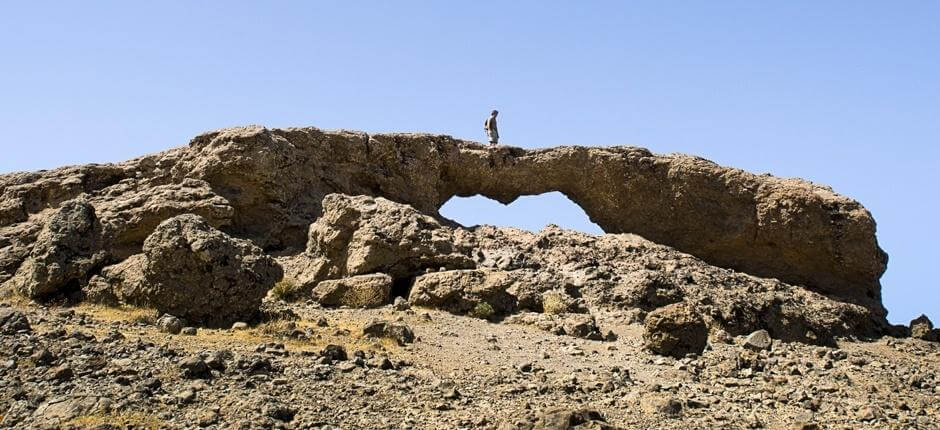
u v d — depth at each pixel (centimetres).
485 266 2823
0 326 1841
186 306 2114
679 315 2192
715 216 3331
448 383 1711
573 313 2578
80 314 2123
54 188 2886
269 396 1537
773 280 3100
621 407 1636
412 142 3309
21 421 1381
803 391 1895
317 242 2808
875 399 1903
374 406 1552
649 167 3378
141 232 2681
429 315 2433
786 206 3228
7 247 2625
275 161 2969
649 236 3419
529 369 1959
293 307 2480
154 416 1410
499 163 3403
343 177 3194
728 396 1811
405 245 2698
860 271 3238
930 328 3053
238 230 2931
